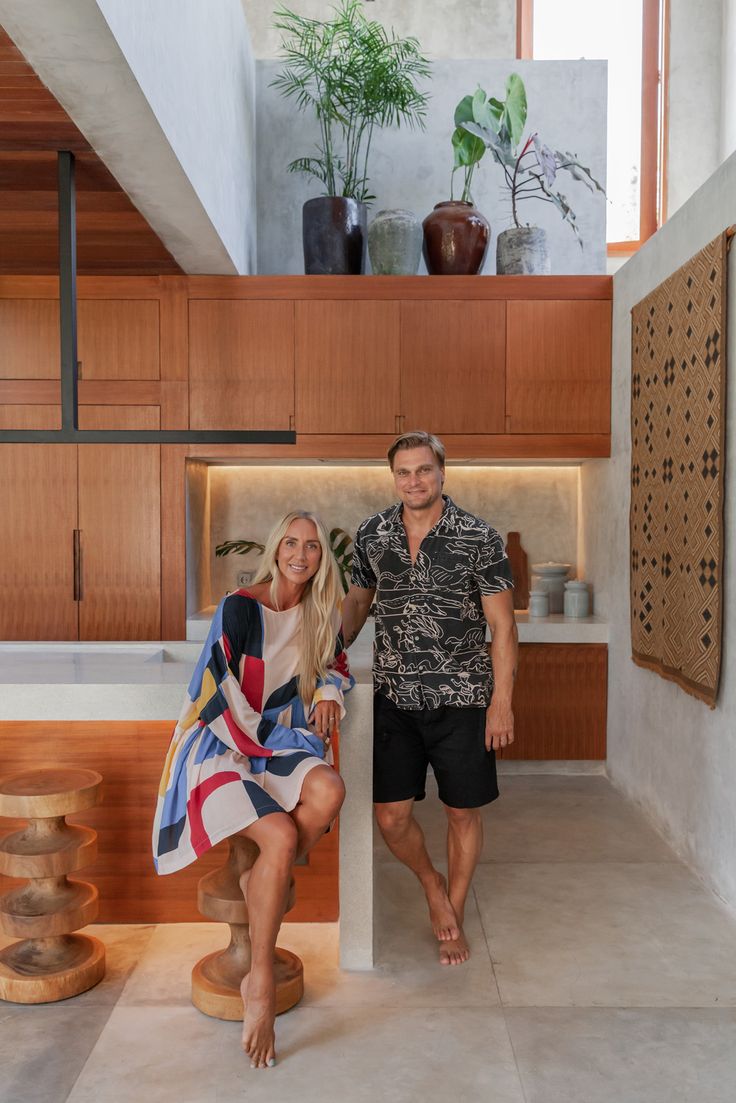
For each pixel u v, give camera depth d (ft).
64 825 8.67
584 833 12.87
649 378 13.05
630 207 22.33
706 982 8.45
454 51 21.11
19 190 11.16
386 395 15.44
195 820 7.26
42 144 9.63
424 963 8.80
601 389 15.55
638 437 13.60
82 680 8.70
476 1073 6.93
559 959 8.91
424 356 15.44
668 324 12.12
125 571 15.49
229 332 15.33
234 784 7.31
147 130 9.19
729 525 10.14
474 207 16.05
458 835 9.07
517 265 15.88
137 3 8.16
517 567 17.97
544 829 13.04
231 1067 7.02
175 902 9.62
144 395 15.34
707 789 10.95
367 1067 7.01
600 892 10.71
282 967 8.16
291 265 17.56
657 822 12.96
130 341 15.30
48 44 7.47
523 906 10.27
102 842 9.57
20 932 8.07
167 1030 7.57
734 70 20.97
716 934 9.54
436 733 8.78
